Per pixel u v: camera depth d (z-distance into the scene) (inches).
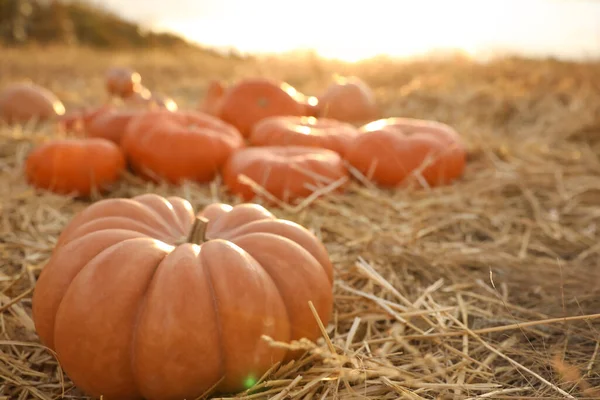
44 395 36.8
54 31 243.3
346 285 46.3
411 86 115.1
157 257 34.5
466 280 48.3
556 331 42.1
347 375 34.3
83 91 125.8
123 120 69.1
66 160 60.2
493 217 58.7
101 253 34.5
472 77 126.4
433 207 59.7
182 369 32.5
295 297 35.3
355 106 83.7
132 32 275.1
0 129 76.7
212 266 33.9
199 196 59.2
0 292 43.2
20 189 60.7
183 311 32.3
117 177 63.1
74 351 33.1
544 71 125.6
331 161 59.8
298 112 75.2
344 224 54.8
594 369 37.8
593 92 105.1
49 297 35.0
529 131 88.8
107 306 32.7
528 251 53.8
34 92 87.7
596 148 79.8
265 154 59.6
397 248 50.9
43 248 49.6
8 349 39.9
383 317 42.9
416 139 63.9
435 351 40.4
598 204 63.1
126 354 33.0
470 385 36.4
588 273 48.8
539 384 37.4
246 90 73.7
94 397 35.3
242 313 33.0
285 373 36.0
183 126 64.6
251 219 38.8
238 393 35.1
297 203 57.3
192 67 174.2
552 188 66.4
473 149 74.0
